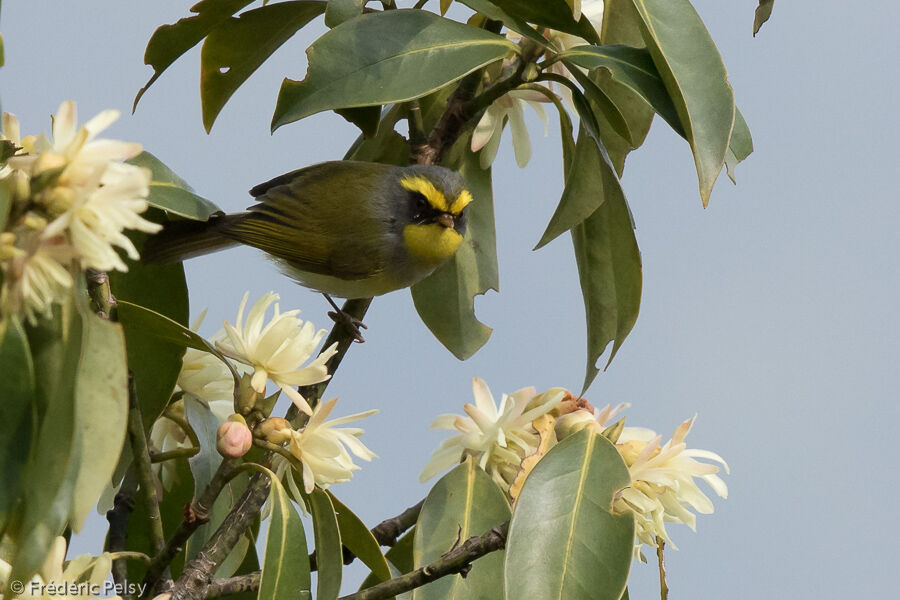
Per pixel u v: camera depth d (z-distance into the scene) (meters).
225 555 5.24
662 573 5.48
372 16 5.99
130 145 3.22
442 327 8.27
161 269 6.57
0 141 3.81
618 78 5.96
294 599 4.86
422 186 8.16
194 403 6.18
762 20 6.73
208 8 6.76
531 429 6.02
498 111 7.75
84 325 3.46
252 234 8.41
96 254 3.07
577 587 4.95
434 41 5.99
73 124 3.24
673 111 5.84
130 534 6.48
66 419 3.28
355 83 5.77
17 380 3.35
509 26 6.27
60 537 4.06
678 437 5.62
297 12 6.99
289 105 5.73
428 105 8.09
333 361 7.08
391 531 6.25
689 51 5.78
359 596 4.98
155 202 6.03
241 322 5.42
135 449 5.24
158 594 5.00
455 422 6.02
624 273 6.64
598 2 7.62
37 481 3.27
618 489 5.24
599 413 6.08
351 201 8.43
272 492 4.99
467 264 8.41
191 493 6.62
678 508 5.60
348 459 5.16
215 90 7.23
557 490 5.20
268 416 5.16
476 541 5.07
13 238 3.04
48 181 3.10
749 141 6.48
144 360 5.76
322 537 5.13
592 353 7.27
